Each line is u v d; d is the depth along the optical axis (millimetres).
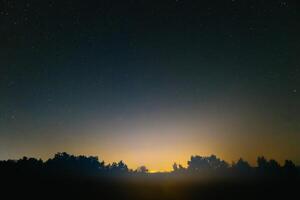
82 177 70438
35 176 61156
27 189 49438
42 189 51156
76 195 49344
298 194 46656
